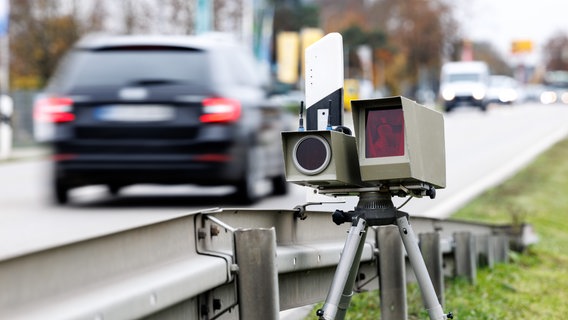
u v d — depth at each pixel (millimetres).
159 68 13273
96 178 13414
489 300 8672
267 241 4430
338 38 5219
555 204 18062
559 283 10344
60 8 47250
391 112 4648
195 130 13086
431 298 4922
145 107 13164
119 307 3475
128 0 47938
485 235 10242
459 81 60562
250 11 51094
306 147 4633
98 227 11547
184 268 4125
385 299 6410
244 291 4430
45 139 13492
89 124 13273
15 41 46906
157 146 13125
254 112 13883
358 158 4684
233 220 4871
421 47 94375
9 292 3104
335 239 6152
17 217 12703
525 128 41594
